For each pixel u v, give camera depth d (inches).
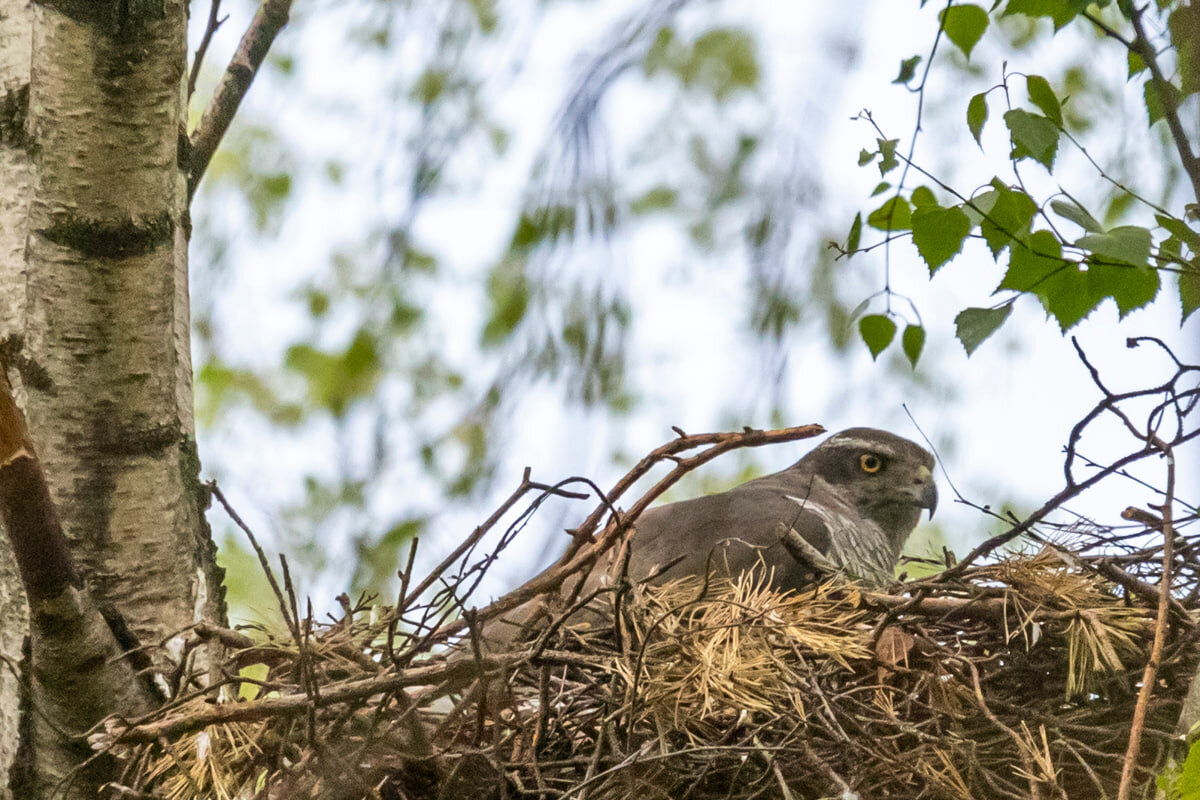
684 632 292.4
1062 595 311.1
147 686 279.9
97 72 273.3
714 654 286.7
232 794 266.7
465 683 270.5
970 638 318.0
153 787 273.1
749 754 276.2
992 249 289.4
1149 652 298.8
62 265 278.2
